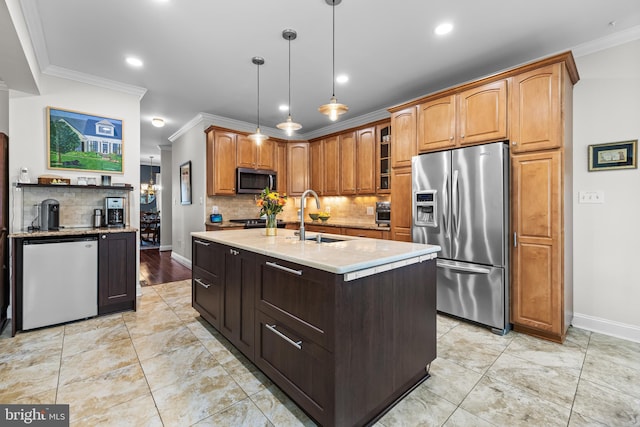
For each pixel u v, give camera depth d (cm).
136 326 271
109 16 231
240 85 365
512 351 226
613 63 253
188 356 218
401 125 340
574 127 269
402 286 171
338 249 186
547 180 241
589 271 263
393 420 155
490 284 259
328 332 139
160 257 631
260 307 188
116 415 157
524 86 252
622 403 167
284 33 254
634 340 243
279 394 176
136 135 367
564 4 214
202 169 487
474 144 280
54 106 312
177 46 275
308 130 586
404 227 338
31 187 302
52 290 266
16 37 203
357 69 321
